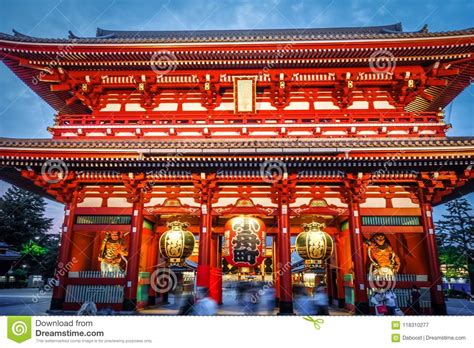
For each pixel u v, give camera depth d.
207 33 30.50
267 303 17.80
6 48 16.48
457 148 13.55
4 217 50.84
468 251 47.03
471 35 15.51
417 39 15.88
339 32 30.06
